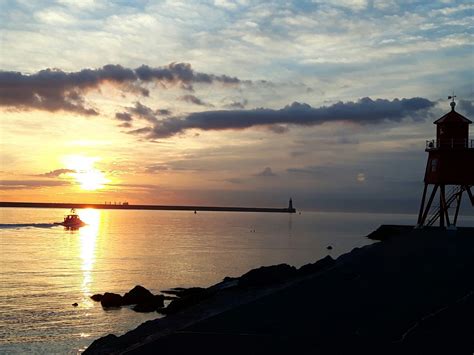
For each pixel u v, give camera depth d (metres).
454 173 39.38
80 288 49.38
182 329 16.44
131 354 14.55
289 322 16.73
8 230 165.62
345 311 17.66
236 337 15.34
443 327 15.23
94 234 149.62
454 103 40.66
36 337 31.08
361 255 28.42
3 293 45.38
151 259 77.62
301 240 124.38
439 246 28.89
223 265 69.81
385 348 13.78
